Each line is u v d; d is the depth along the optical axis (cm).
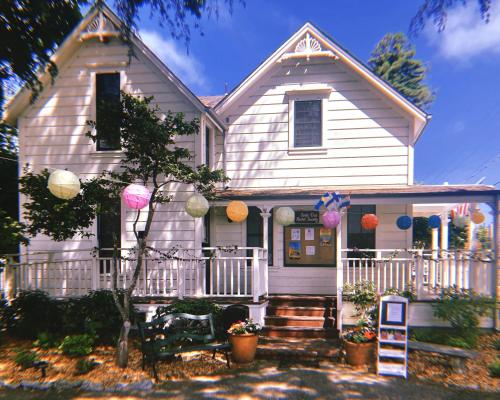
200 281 875
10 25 748
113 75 984
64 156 977
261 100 1078
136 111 651
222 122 1060
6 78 847
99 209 679
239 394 539
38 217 691
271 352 695
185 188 925
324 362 673
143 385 564
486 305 732
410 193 823
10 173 1349
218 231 1062
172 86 938
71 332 762
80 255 960
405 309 633
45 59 810
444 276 809
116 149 970
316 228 1020
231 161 1082
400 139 1016
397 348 635
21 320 797
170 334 699
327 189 987
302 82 1062
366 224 862
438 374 611
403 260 823
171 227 927
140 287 923
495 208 792
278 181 1062
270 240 1042
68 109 982
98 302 765
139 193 618
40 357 680
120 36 692
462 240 1778
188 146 923
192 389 556
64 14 793
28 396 540
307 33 1042
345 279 991
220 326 745
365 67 1004
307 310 859
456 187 948
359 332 682
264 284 897
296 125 1070
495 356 661
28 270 895
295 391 548
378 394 539
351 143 1037
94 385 566
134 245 937
